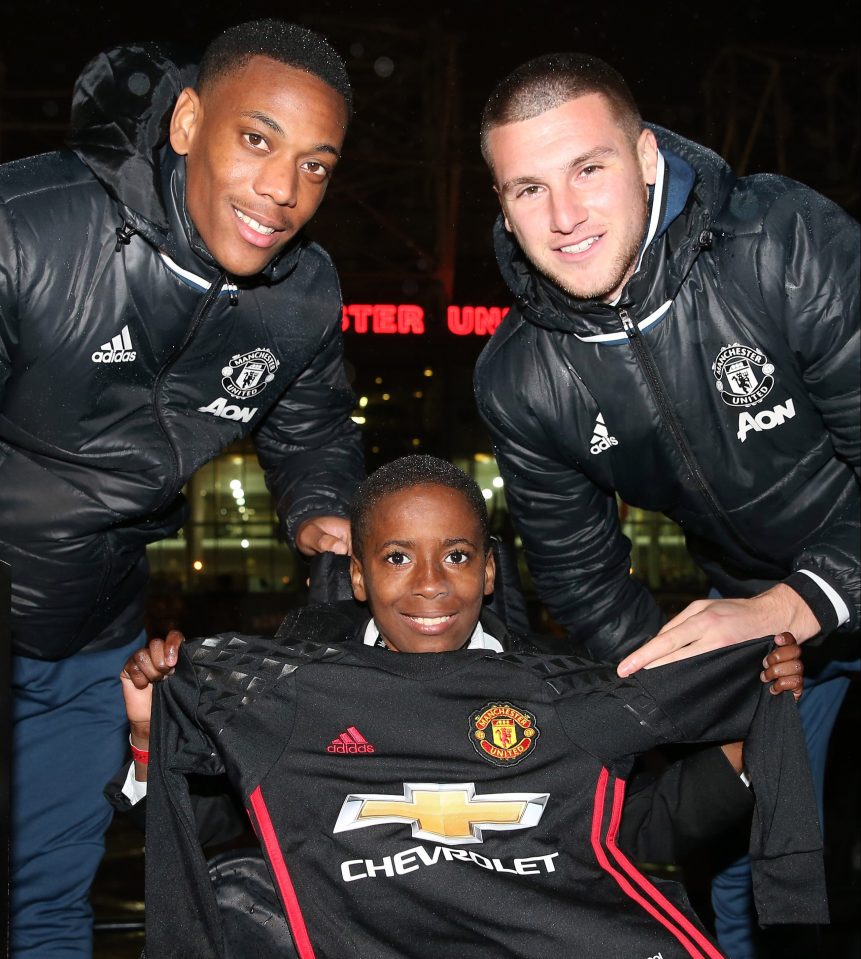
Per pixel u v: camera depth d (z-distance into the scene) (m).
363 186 13.59
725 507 2.30
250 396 2.32
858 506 2.16
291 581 17.31
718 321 2.08
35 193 2.00
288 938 1.73
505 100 1.94
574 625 2.56
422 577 1.93
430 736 1.78
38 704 2.42
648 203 2.01
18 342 2.06
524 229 1.99
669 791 1.89
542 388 2.24
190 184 1.99
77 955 2.44
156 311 2.09
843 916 3.18
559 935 1.62
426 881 1.67
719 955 1.61
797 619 2.00
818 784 2.62
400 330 11.90
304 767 1.75
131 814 1.93
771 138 12.91
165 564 17.22
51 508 2.22
